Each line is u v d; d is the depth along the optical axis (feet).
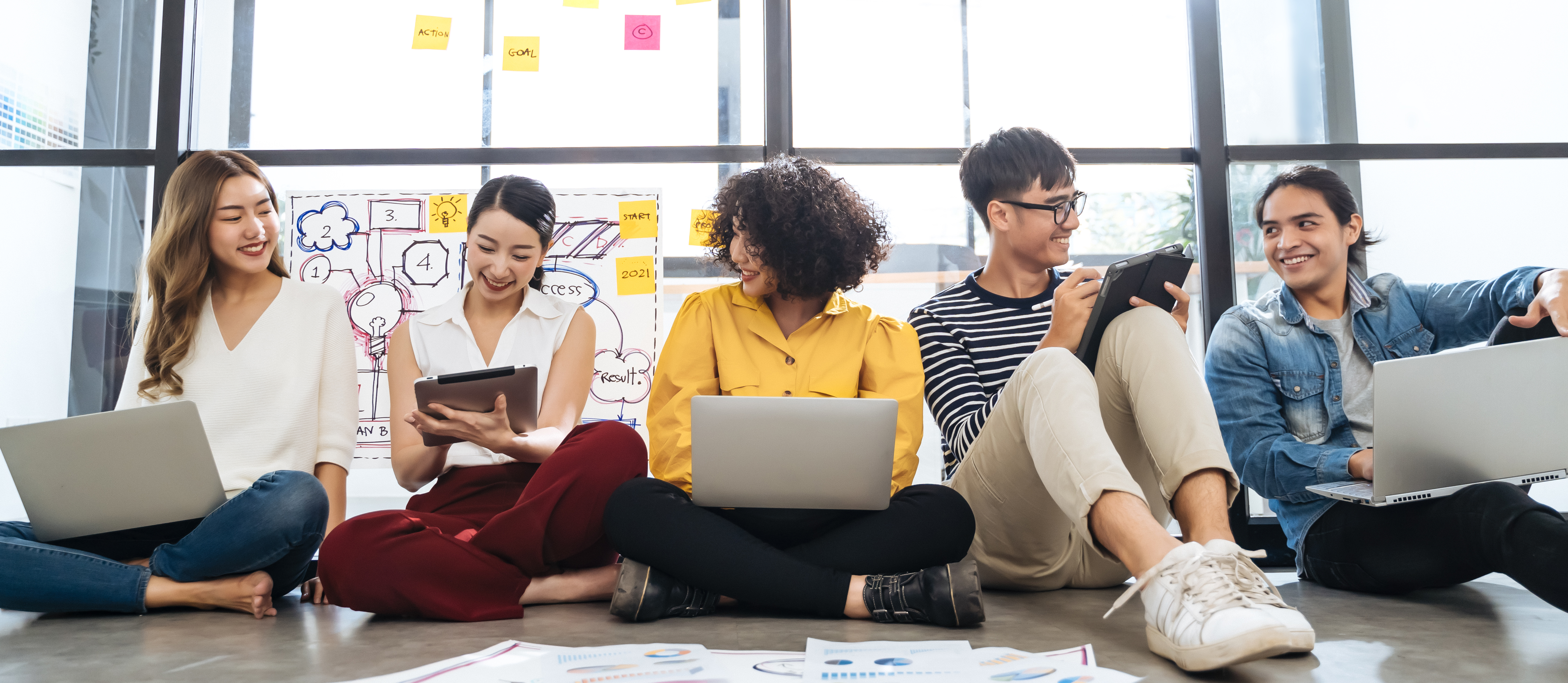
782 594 4.14
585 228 8.33
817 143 8.69
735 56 8.88
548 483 4.73
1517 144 8.59
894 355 5.16
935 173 8.68
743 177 5.45
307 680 3.31
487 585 4.61
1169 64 9.01
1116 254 8.58
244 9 8.74
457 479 5.52
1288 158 8.47
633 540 4.28
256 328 5.86
